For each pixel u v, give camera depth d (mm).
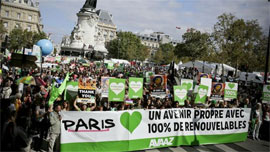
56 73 20375
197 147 10562
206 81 12742
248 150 10648
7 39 19562
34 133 9719
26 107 9102
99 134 8797
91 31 72250
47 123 9320
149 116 9664
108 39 150750
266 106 13023
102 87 13070
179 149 10148
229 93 13180
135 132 9406
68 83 10922
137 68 48625
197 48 60062
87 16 71500
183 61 79062
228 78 33969
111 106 11312
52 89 10672
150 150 9797
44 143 9617
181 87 12117
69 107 10336
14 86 12359
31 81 12961
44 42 20812
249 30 37750
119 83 10438
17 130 7320
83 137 8594
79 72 23391
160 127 9891
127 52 104312
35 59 15359
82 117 8562
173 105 11656
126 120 9203
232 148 10781
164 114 9961
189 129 10562
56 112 8547
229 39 39062
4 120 7949
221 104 12633
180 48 64938
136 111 9398
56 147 8867
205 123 10922
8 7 99562
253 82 36469
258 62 38719
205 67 41625
